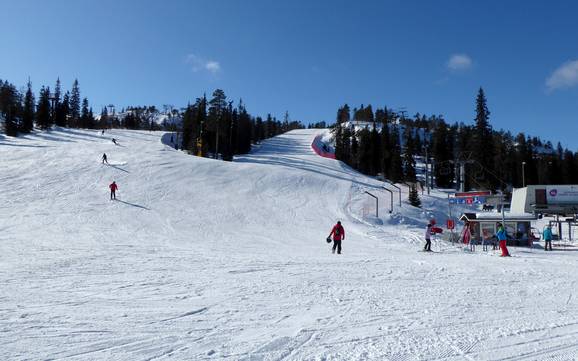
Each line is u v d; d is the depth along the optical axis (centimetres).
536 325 677
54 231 2244
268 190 4212
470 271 1286
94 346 532
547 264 1491
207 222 2922
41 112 9206
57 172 3984
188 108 8681
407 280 1104
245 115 10131
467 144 8525
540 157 10231
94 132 8706
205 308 746
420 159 11156
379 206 4303
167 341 561
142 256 1459
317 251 2027
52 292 834
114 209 3022
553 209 4672
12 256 1348
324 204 4006
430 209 4744
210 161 5116
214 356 509
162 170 4397
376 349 550
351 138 11269
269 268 1259
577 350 559
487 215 2931
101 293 841
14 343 532
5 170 3956
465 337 608
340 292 920
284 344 562
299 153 9394
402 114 15800
